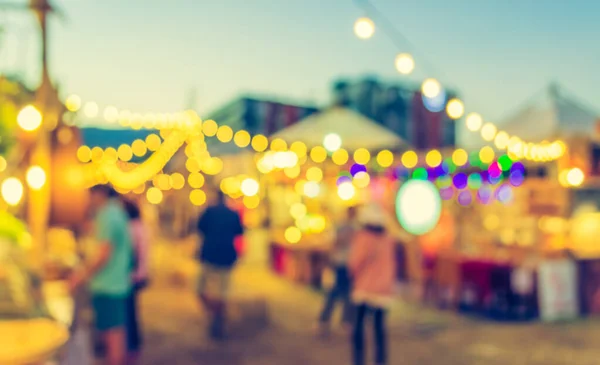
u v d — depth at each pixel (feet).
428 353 21.67
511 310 26.68
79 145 15.70
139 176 40.09
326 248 34.76
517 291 26.48
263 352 21.62
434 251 30.66
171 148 40.06
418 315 28.17
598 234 29.89
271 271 41.83
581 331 24.90
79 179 15.26
